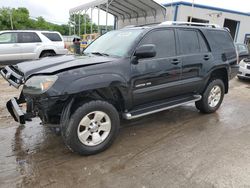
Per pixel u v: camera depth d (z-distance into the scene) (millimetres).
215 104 5059
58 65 3158
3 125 4152
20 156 3172
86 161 3100
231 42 5215
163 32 3986
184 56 4184
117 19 22109
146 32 3750
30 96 2906
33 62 3621
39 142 3576
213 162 3127
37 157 3166
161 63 3818
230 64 5062
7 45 9875
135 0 15039
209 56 4609
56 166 2971
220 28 5070
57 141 3617
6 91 6535
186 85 4301
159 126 4340
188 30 4391
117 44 3850
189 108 5441
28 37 10383
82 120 3062
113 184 2650
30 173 2816
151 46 3361
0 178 2705
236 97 6750
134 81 3500
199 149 3484
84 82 2955
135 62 3500
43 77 2859
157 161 3135
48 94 2760
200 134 4023
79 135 3072
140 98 3691
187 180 2736
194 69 4375
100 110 3188
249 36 21688
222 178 2781
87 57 3662
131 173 2857
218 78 5086
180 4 16312
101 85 3088
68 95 2928
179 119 4719
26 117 3223
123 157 3221
